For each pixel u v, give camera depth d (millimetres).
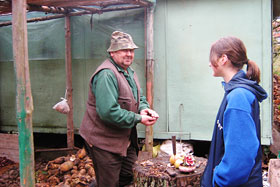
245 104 1355
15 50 2484
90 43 4387
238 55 1472
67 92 4387
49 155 4422
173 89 4047
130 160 2893
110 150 2570
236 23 3750
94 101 2607
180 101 4039
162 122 4125
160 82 4082
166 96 4082
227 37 1524
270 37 3650
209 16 3832
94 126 2600
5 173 4008
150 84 3830
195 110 3992
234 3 3736
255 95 1416
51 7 3904
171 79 4039
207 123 3959
